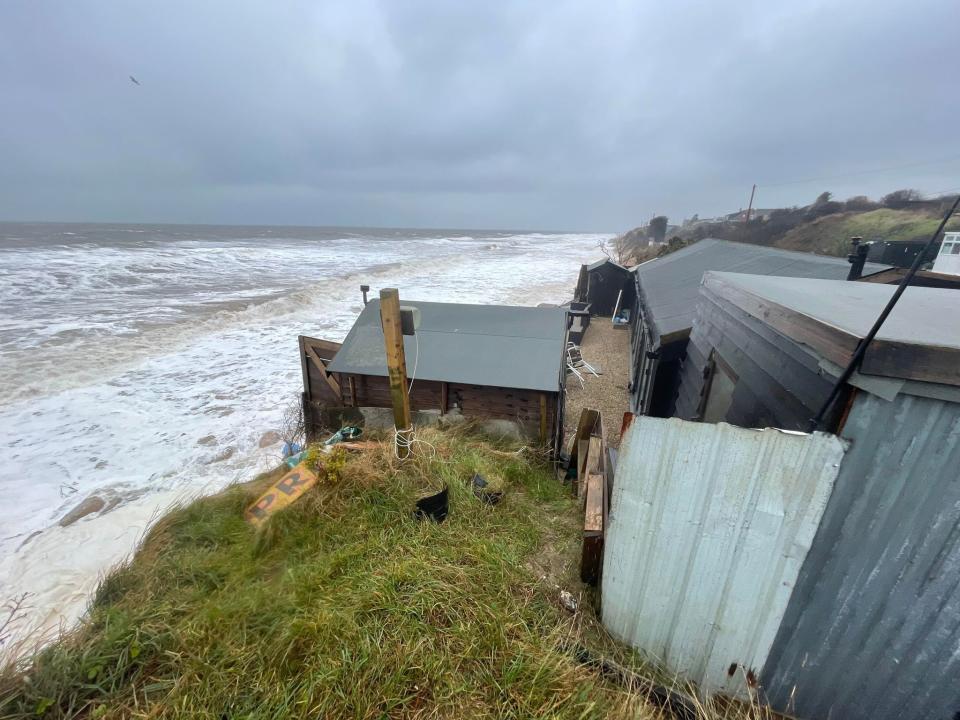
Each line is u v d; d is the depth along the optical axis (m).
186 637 2.47
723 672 2.35
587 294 16.95
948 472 1.59
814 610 2.02
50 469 6.83
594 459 4.29
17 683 2.18
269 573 3.22
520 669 2.25
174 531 4.03
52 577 4.75
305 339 6.51
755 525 2.02
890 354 1.51
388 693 2.13
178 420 8.45
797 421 2.05
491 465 4.85
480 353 6.01
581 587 3.12
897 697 1.98
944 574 1.72
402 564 2.96
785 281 3.59
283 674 2.24
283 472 5.15
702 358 4.48
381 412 6.34
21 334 12.45
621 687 2.31
